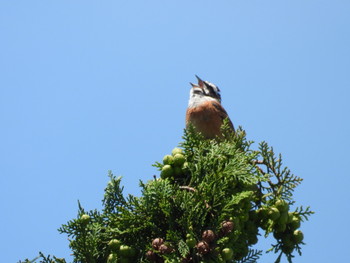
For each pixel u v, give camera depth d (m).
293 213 8.82
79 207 7.89
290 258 8.57
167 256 7.00
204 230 7.35
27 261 7.85
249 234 8.34
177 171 8.52
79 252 7.68
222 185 7.73
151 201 7.78
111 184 8.70
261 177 8.32
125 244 7.88
